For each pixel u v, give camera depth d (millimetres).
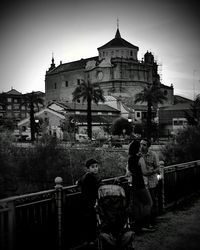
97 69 104625
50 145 18312
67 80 116688
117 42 106938
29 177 17125
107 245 5289
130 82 101312
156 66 117000
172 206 9719
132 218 7652
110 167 16906
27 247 5223
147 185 7773
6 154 13289
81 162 17906
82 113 76688
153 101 58906
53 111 72188
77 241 6305
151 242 6527
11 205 4875
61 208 5914
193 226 7578
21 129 78000
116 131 60438
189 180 11391
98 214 5660
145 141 7781
